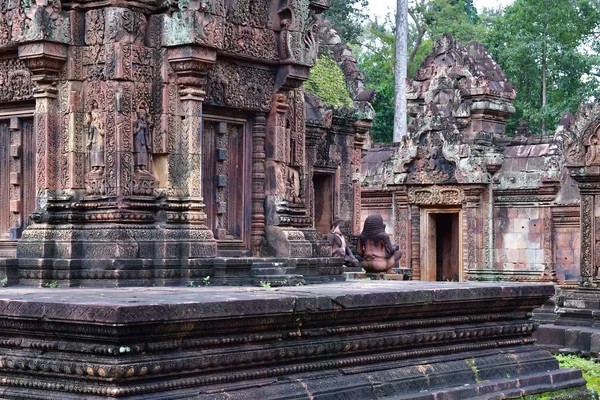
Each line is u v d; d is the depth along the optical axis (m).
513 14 52.19
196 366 9.52
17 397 9.34
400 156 35.38
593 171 23.48
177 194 13.51
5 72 13.86
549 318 25.64
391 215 36.12
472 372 12.52
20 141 13.98
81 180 13.30
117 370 8.82
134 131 13.26
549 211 32.50
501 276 33.47
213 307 9.55
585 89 51.47
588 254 23.59
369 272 23.22
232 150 14.86
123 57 13.13
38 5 13.07
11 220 14.08
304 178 15.80
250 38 14.59
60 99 13.38
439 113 34.97
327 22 26.56
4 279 12.95
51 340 9.30
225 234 14.66
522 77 53.19
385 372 11.50
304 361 10.72
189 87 13.50
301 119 15.70
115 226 12.97
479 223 33.84
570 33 50.84
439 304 12.22
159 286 12.96
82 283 12.84
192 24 13.26
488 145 34.53
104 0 13.20
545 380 13.33
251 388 9.99
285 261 14.73
